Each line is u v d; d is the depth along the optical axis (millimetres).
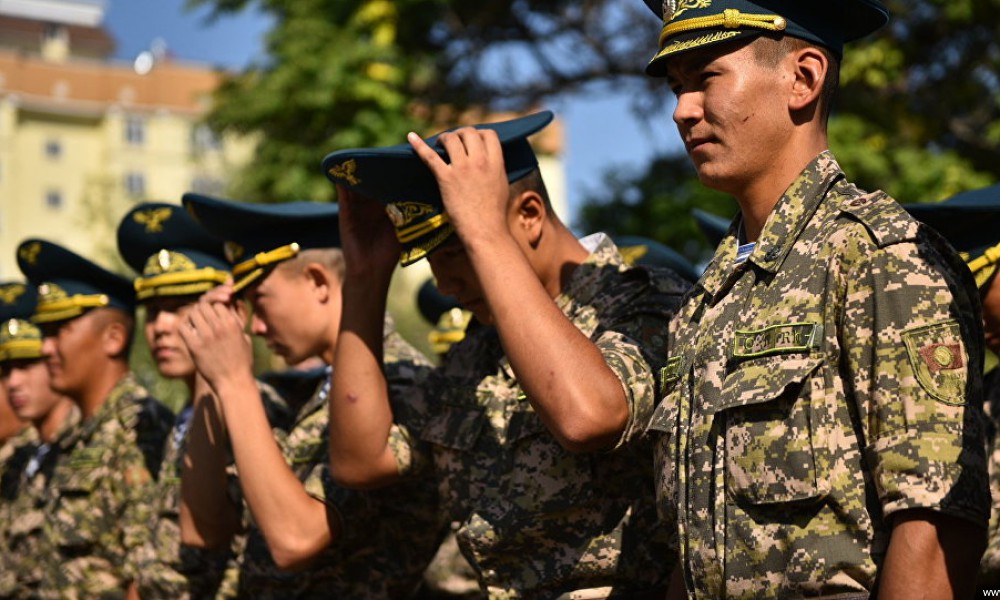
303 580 5145
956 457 2752
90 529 6555
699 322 3361
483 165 3709
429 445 4594
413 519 5070
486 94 16031
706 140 3307
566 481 3930
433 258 4117
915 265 2885
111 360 7090
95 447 6629
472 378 4328
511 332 3465
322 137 16109
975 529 2773
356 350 4582
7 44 63750
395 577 5086
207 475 5473
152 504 6344
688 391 3295
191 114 54562
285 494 4840
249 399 5000
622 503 3924
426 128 16297
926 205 4715
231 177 20719
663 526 3898
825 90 3291
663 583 3928
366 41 15805
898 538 2766
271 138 16250
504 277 3533
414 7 15828
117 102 54000
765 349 3051
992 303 4707
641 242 6625
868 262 2945
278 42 16000
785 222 3193
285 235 5285
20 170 53406
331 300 5289
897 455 2781
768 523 3010
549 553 3984
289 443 5230
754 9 3248
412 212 4074
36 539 7582
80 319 6984
